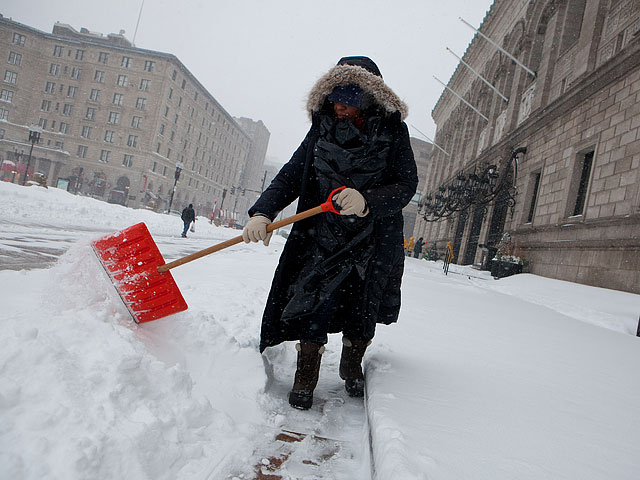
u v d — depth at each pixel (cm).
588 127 1230
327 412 212
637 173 973
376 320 237
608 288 1023
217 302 390
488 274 1734
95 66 6688
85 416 134
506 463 133
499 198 1938
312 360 212
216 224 4319
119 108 6575
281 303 230
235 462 151
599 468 139
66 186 6134
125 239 222
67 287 222
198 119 7819
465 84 3216
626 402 233
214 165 9012
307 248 225
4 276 336
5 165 6153
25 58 6750
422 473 113
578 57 1395
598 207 1109
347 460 165
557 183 1380
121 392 149
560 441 159
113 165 6575
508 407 195
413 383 216
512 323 526
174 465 141
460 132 3212
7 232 742
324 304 211
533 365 301
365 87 213
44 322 172
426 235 3825
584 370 309
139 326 227
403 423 155
